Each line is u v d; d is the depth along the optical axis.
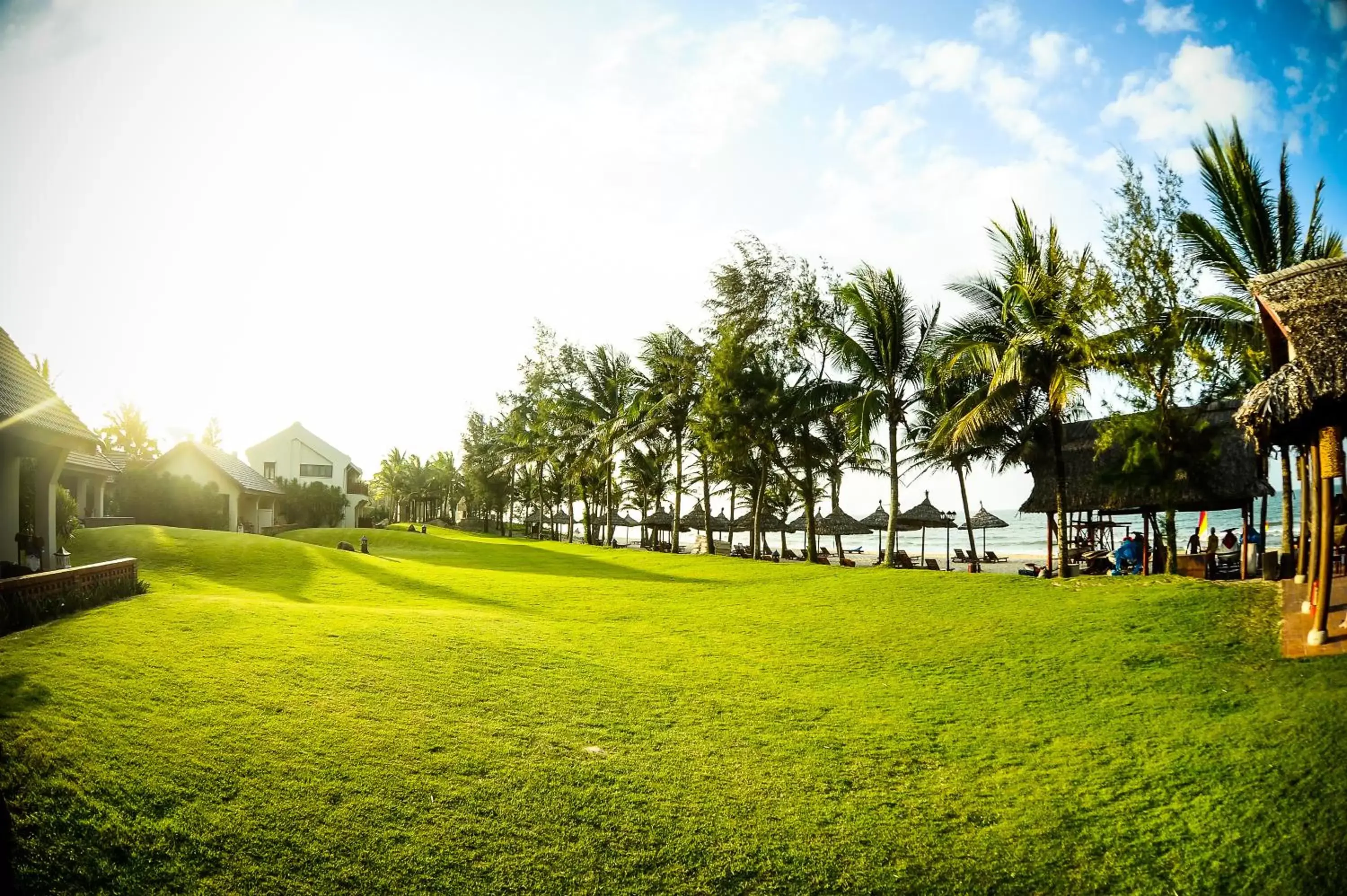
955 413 23.98
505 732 8.62
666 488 49.81
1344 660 9.32
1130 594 15.90
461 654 11.48
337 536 45.44
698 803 7.43
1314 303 10.32
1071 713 9.85
